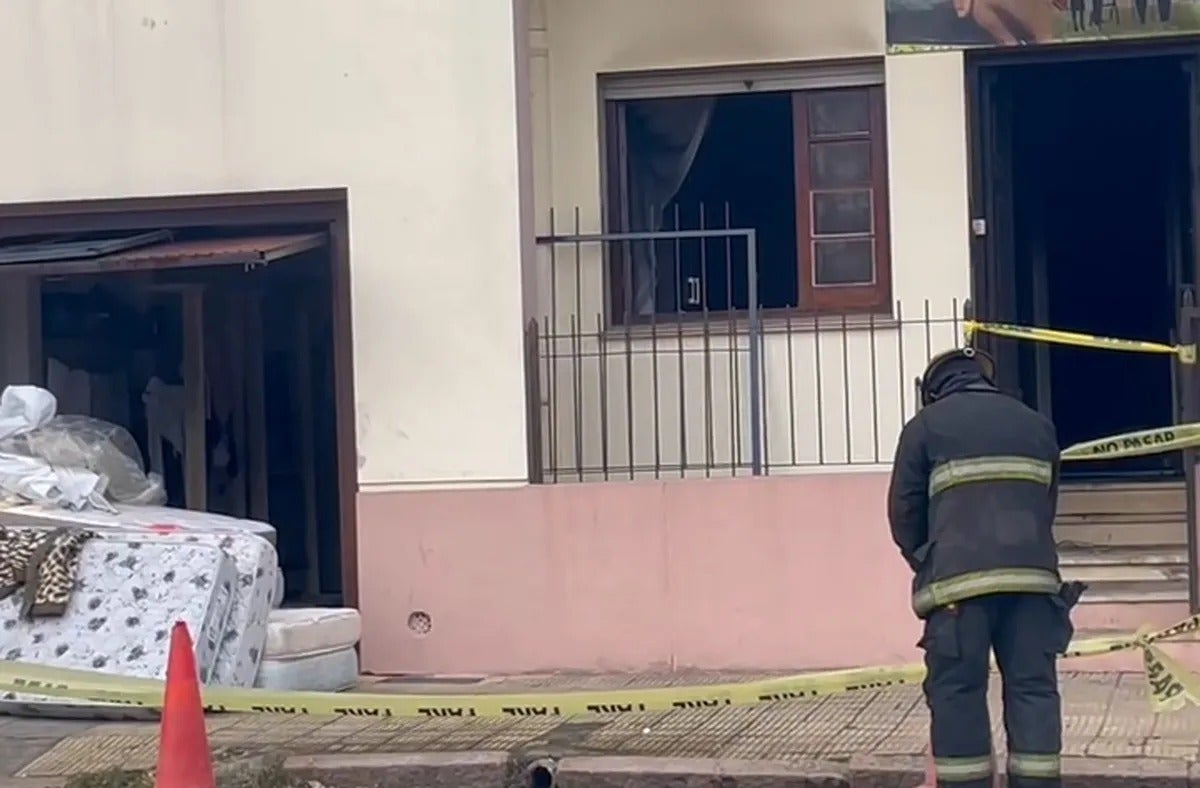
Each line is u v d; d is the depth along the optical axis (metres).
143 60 15.98
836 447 16.53
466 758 11.96
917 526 10.27
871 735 12.41
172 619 13.90
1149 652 11.47
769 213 17.20
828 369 16.58
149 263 14.80
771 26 17.00
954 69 16.48
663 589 15.29
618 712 12.98
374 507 15.66
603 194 17.22
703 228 17.30
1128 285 19.42
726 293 17.16
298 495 18.38
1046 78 18.08
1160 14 16.03
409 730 13.16
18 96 16.12
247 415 18.39
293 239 15.66
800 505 15.13
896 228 16.53
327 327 18.30
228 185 15.88
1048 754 9.79
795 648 15.11
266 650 14.46
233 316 18.36
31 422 15.86
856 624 15.03
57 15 16.06
